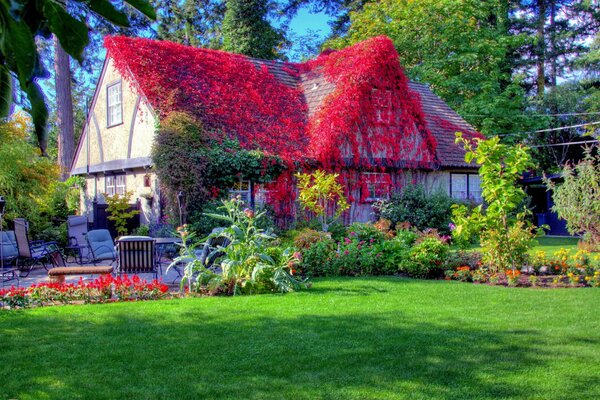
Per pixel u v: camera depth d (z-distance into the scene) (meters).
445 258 10.34
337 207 17.17
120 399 3.99
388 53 18.02
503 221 9.81
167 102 15.44
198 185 14.12
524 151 9.60
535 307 7.04
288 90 19.08
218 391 4.12
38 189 14.91
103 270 8.63
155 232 14.72
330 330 5.86
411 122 18.70
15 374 4.53
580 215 15.16
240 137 15.91
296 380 4.35
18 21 1.32
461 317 6.46
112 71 18.34
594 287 8.70
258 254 8.52
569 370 4.56
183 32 33.06
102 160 19.28
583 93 30.12
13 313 6.91
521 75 28.44
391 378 4.39
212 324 6.20
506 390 4.12
